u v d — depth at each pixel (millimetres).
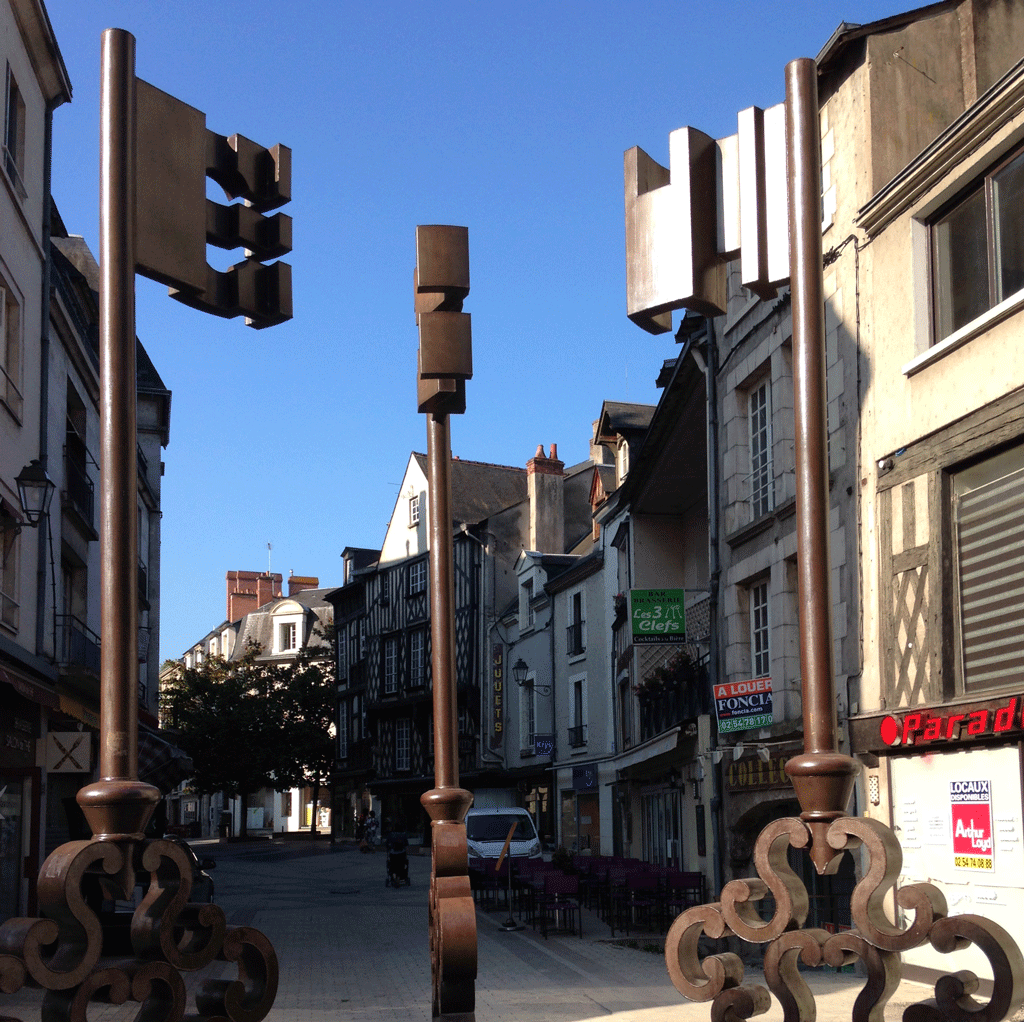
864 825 2631
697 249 3141
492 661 41750
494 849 25109
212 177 3188
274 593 81688
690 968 2832
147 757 20141
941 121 13297
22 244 16547
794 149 3033
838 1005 9547
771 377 16766
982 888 10414
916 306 12086
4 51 15617
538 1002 10695
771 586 16203
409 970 13422
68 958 2467
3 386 15570
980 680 10961
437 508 5211
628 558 27281
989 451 10875
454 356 3615
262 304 3252
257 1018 2783
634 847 26516
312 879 32438
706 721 18359
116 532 2631
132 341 2740
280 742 55219
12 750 15477
